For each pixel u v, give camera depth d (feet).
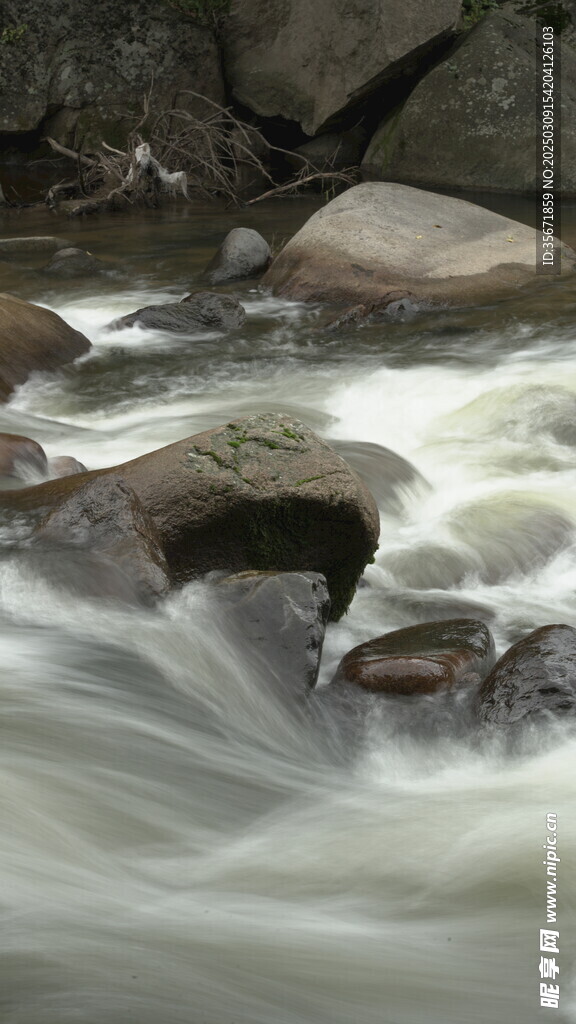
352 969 7.77
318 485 14.65
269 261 37.93
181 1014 6.92
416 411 24.59
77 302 34.37
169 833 9.70
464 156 56.65
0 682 11.33
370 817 10.30
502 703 12.13
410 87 60.75
